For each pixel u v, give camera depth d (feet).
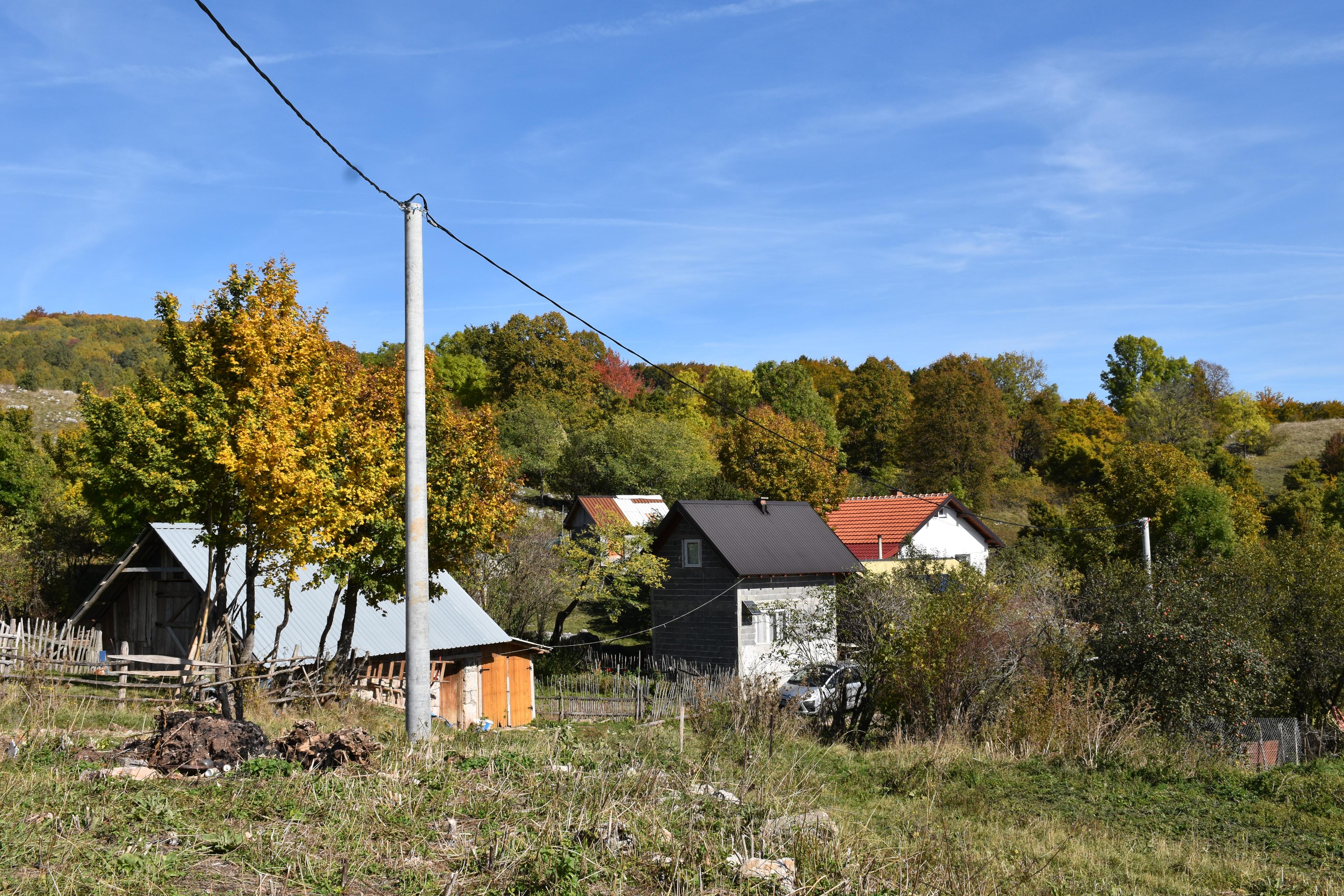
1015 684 55.93
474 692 74.28
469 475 62.39
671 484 185.06
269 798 20.94
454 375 242.17
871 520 137.69
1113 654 61.16
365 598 69.97
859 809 34.68
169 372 81.56
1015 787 41.42
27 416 129.90
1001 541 146.61
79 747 27.55
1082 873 27.43
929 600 58.18
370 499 46.65
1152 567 67.36
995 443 229.66
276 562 52.39
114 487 81.00
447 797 22.33
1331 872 29.78
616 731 54.24
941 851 24.44
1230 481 212.23
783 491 144.25
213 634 51.52
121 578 72.95
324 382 46.26
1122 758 46.44
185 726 26.30
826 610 67.36
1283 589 71.72
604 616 135.33
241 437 40.52
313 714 47.01
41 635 52.21
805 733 55.01
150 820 18.98
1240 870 29.27
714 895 17.30
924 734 54.08
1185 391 271.08
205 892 15.28
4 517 107.24
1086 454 247.29
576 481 194.49
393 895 16.06
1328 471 255.70
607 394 263.49
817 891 18.94
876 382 270.46
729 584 100.68
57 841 16.87
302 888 15.79
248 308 44.60
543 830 19.69
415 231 32.27
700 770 30.19
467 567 67.00
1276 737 62.08
